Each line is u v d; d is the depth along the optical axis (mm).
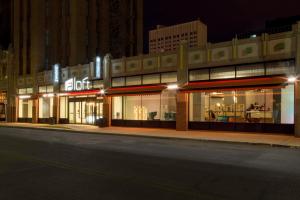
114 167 10227
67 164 10805
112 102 32219
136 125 29969
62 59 43688
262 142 17125
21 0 47438
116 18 48719
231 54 23047
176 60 26344
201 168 10023
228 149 15078
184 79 25422
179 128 25984
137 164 10789
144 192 7145
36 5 44594
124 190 7328
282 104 21547
